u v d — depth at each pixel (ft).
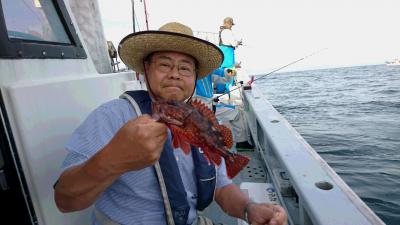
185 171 5.30
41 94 4.98
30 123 4.58
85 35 11.26
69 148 4.45
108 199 5.03
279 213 5.22
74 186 3.76
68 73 6.85
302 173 6.50
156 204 4.98
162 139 3.46
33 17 6.10
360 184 20.63
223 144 5.15
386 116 45.06
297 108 59.77
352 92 82.38
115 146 3.36
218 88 20.43
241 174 12.35
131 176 4.84
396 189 19.33
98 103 7.48
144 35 5.02
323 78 168.96
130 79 11.39
